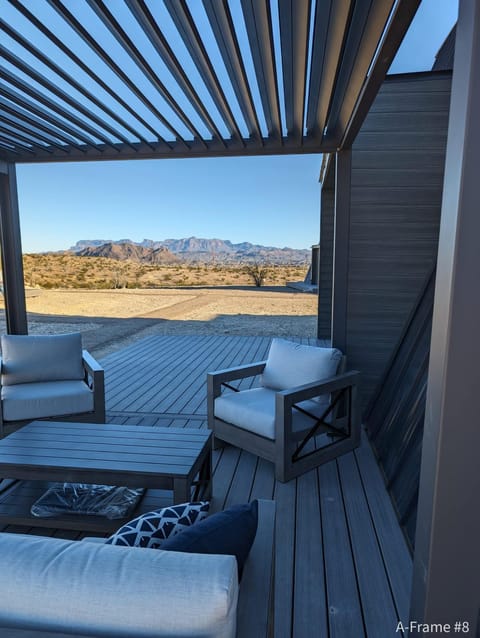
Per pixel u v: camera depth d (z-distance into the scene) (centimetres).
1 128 301
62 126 298
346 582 178
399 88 346
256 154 342
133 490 233
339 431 292
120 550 75
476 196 98
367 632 154
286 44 196
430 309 298
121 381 489
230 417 284
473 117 96
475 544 110
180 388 461
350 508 231
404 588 175
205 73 222
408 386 286
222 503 237
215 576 69
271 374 314
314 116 294
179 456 205
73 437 228
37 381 331
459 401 105
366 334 369
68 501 221
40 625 69
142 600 67
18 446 217
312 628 155
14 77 222
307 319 1077
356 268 363
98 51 191
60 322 1057
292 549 198
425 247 355
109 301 1486
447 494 108
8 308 402
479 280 101
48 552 75
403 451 253
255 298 1538
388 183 353
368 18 175
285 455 254
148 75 218
